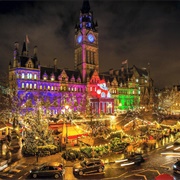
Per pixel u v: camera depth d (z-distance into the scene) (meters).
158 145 40.47
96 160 26.58
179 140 40.81
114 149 34.94
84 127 48.09
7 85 93.06
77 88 116.50
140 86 155.12
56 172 24.45
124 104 138.38
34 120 43.56
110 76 140.62
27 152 34.56
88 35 127.75
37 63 100.00
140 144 40.59
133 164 28.89
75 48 132.88
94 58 130.38
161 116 74.81
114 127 50.69
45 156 33.84
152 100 152.50
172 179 14.38
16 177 24.64
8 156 33.56
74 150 33.56
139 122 53.44
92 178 23.98
